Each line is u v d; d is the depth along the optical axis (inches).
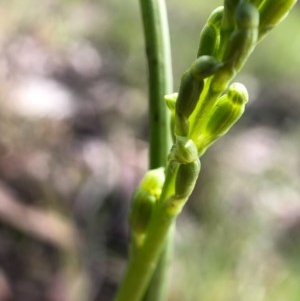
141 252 3.1
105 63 14.7
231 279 9.3
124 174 10.6
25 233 9.2
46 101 11.7
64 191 9.8
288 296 9.5
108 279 9.2
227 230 9.8
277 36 19.0
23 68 12.8
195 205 10.6
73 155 10.7
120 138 11.6
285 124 14.8
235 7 2.5
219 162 11.6
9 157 10.1
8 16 13.7
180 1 19.0
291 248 10.1
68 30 15.1
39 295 8.7
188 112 2.6
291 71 18.0
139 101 13.0
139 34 16.6
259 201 10.6
